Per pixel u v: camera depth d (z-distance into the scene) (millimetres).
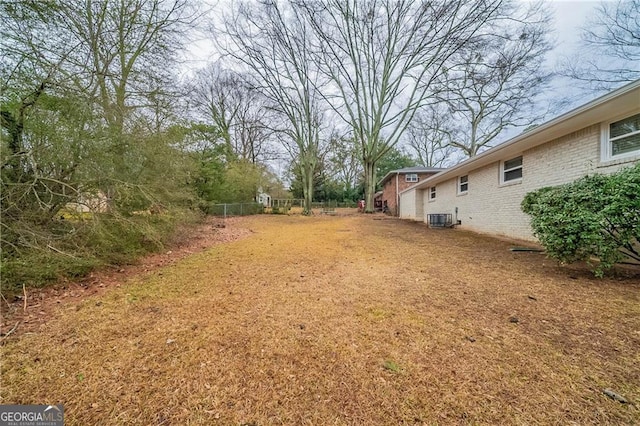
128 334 2248
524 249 5617
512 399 1492
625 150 4477
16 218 3500
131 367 1807
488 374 1697
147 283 3633
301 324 2400
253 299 3018
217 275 3998
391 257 5078
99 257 4199
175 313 2662
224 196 16781
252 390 1597
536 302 2803
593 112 4430
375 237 7879
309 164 20500
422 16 14812
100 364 1840
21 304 2871
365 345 2051
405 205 17328
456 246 6215
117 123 4617
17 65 3770
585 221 3396
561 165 5691
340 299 2982
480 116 19781
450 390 1569
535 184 6430
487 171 8500
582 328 2238
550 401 1470
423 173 20547
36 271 3279
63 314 2641
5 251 3234
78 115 4070
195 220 6742
